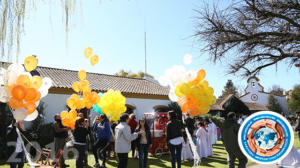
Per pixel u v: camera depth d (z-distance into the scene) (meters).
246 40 3.62
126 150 5.30
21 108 4.16
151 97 17.16
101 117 7.05
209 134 9.22
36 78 4.49
